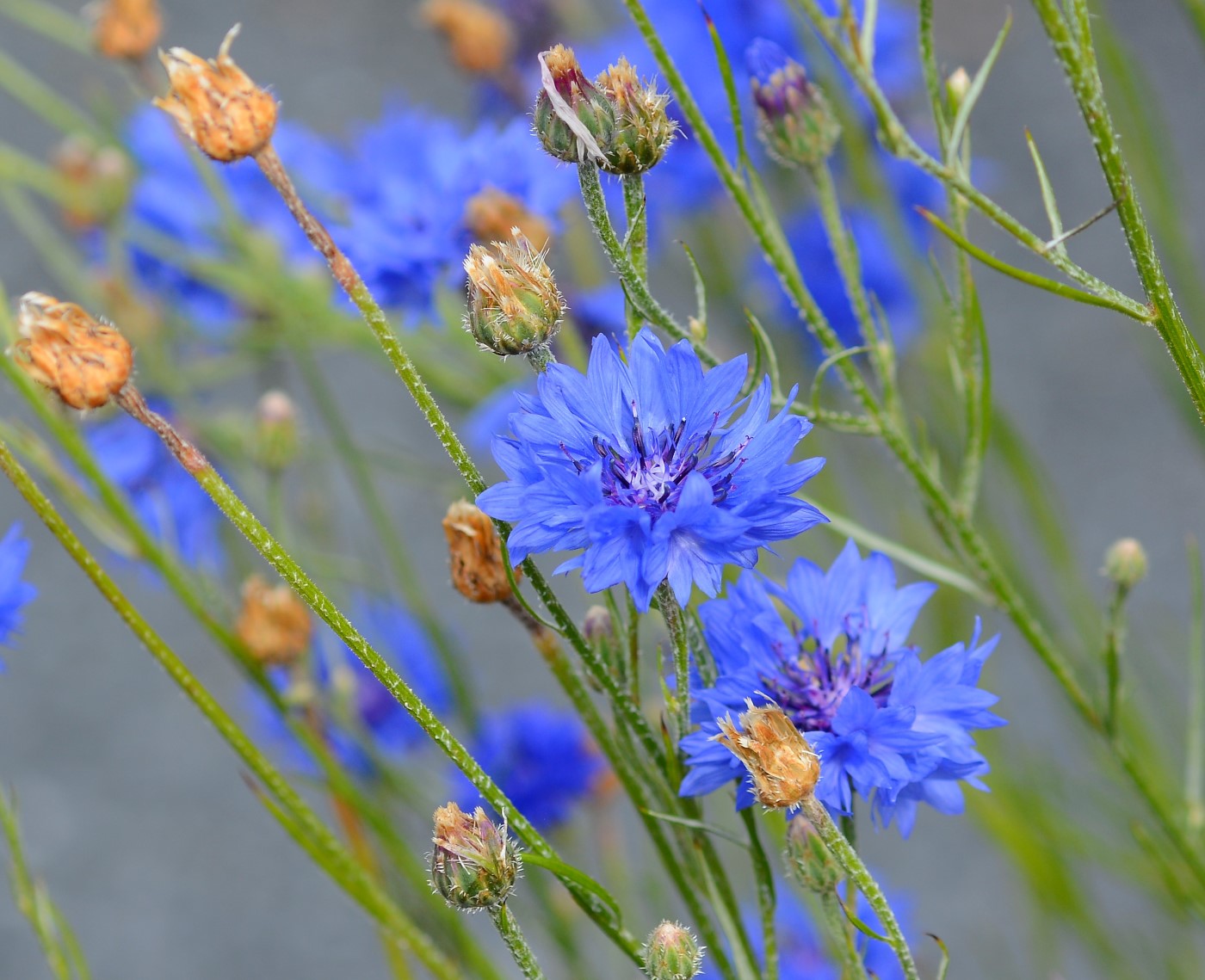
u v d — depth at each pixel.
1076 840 0.74
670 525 0.50
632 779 0.55
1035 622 0.61
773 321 0.81
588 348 0.69
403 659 0.72
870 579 0.55
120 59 0.70
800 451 0.76
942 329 0.71
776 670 0.54
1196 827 0.63
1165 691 0.86
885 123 0.54
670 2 0.75
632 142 0.53
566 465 0.51
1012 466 0.72
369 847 0.65
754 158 0.78
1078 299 0.53
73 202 0.79
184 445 0.52
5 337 0.62
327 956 1.26
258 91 0.52
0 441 0.55
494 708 1.31
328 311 0.73
